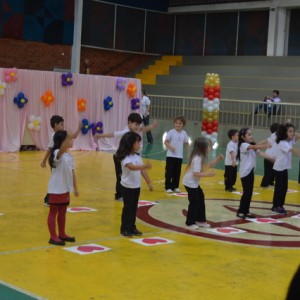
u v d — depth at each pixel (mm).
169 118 24312
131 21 30172
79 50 26234
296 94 23797
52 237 7113
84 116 18656
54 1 25234
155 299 5250
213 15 30391
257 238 7898
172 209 9750
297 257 6980
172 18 31500
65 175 7055
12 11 23984
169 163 11422
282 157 9688
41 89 17484
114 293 5375
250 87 26000
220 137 22391
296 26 27984
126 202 7676
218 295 5434
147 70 30234
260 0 28172
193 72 28781
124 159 7516
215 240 7684
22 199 10055
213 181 13273
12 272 5910
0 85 16438
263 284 5836
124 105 19594
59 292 5344
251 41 29156
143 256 6742
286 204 10734
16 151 17094
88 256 6637
